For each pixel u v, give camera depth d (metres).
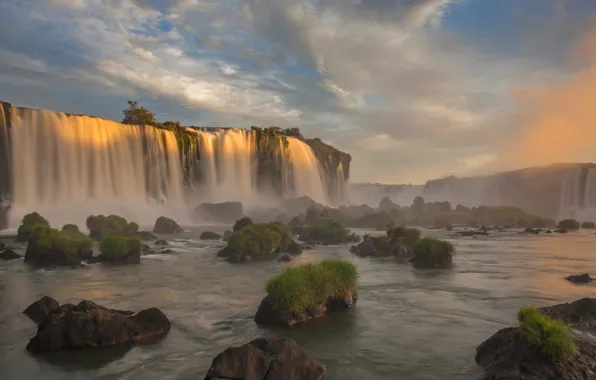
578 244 51.09
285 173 120.19
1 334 14.08
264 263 32.31
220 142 103.88
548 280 25.08
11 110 60.78
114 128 76.19
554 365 9.65
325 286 16.97
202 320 15.95
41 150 63.81
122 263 31.98
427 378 10.53
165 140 87.00
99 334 12.86
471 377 10.55
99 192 71.50
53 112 66.25
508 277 26.09
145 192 81.19
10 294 20.59
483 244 51.41
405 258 36.03
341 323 15.52
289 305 15.45
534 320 10.75
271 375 9.91
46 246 31.67
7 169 59.88
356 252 39.06
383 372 10.91
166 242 46.50
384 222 88.12
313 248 44.78
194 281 24.52
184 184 92.88
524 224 94.44
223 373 9.69
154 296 20.34
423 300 19.50
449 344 13.16
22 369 11.05
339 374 10.79
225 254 36.19
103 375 10.68
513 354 10.28
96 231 49.62
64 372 10.86
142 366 11.26
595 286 23.12
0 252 35.47
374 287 22.75
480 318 16.36
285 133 146.25
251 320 15.93
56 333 12.59
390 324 15.42
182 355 12.09
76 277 25.70
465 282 24.34
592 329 13.99
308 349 12.67
